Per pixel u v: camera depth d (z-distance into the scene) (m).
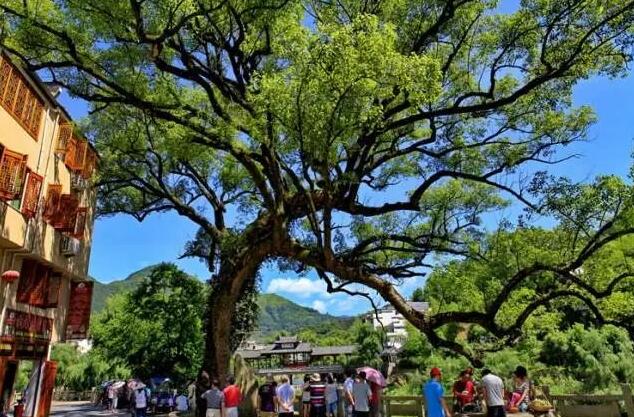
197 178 22.62
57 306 17.97
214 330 17.52
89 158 20.61
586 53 13.49
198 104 18.34
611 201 12.99
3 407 16.16
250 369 20.55
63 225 16.97
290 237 16.83
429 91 11.37
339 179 14.62
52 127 16.94
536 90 15.91
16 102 14.18
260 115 12.68
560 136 16.56
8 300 14.73
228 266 17.98
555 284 15.12
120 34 13.99
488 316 15.15
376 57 10.52
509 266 15.73
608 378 22.59
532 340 25.94
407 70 10.91
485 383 11.02
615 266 14.28
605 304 13.98
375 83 11.06
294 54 11.25
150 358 35.66
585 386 22.16
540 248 14.95
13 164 13.61
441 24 15.83
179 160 20.89
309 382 18.05
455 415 12.53
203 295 36.81
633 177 12.32
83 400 51.44
